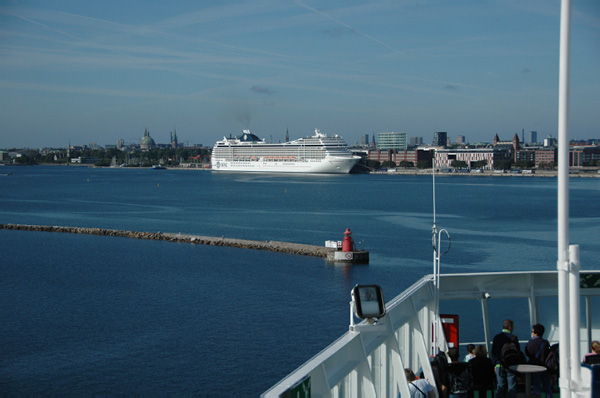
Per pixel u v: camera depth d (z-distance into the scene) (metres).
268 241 101.62
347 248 87.94
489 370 14.66
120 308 59.09
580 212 163.38
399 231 124.44
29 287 68.94
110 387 39.06
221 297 64.19
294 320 54.91
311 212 163.88
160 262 86.06
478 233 121.38
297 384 8.54
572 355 8.16
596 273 16.47
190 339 48.69
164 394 37.88
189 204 189.00
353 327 10.41
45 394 37.84
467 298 17.05
